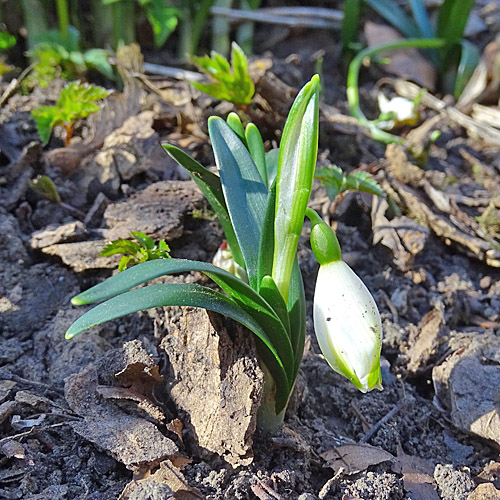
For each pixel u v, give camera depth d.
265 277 0.11
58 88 0.22
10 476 0.12
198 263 0.10
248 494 0.12
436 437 0.14
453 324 0.17
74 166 0.19
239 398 0.12
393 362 0.16
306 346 0.15
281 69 0.23
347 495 0.12
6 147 0.19
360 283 0.11
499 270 0.19
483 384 0.14
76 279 0.16
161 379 0.13
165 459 0.12
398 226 0.19
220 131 0.13
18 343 0.15
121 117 0.20
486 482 0.13
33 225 0.17
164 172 0.19
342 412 0.14
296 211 0.11
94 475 0.12
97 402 0.12
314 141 0.10
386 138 0.23
